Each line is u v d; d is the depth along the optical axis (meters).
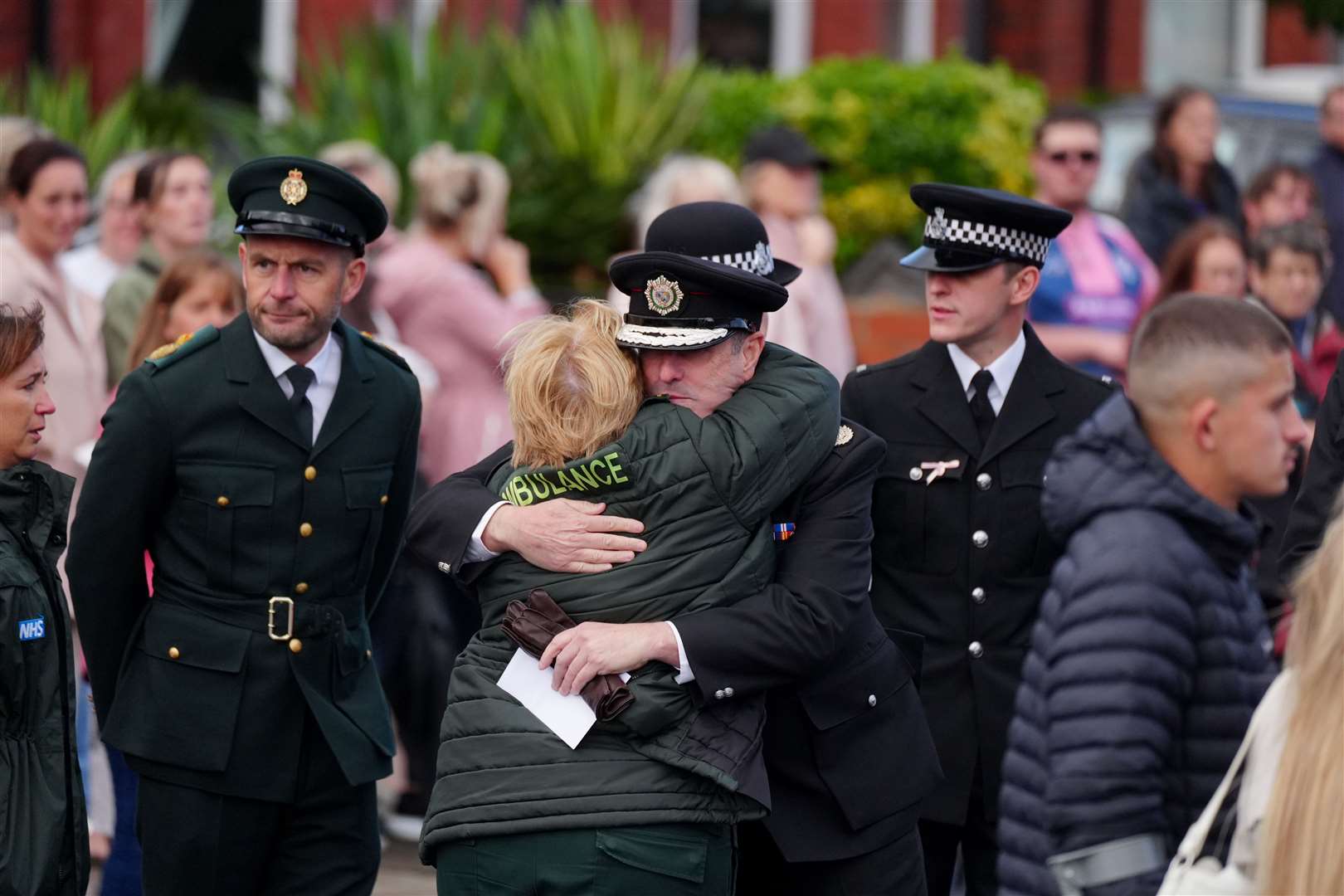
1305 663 8.43
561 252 32.38
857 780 12.33
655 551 11.23
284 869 13.78
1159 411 10.28
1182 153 27.61
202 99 40.28
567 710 10.98
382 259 23.28
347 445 13.79
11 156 20.16
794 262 24.20
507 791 10.95
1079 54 48.41
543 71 36.47
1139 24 48.84
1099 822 9.54
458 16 42.66
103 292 22.59
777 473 11.46
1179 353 10.20
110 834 19.38
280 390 13.56
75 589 13.48
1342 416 13.20
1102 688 9.66
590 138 35.78
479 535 11.61
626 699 10.91
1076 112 22.52
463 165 23.16
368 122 33.88
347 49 37.16
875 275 33.88
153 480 13.37
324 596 13.70
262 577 13.48
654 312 11.53
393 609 20.58
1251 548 10.20
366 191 13.65
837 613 11.58
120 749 13.43
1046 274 22.30
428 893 19.39
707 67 43.66
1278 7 45.97
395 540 14.59
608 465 11.22
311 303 13.48
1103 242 22.69
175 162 20.73
